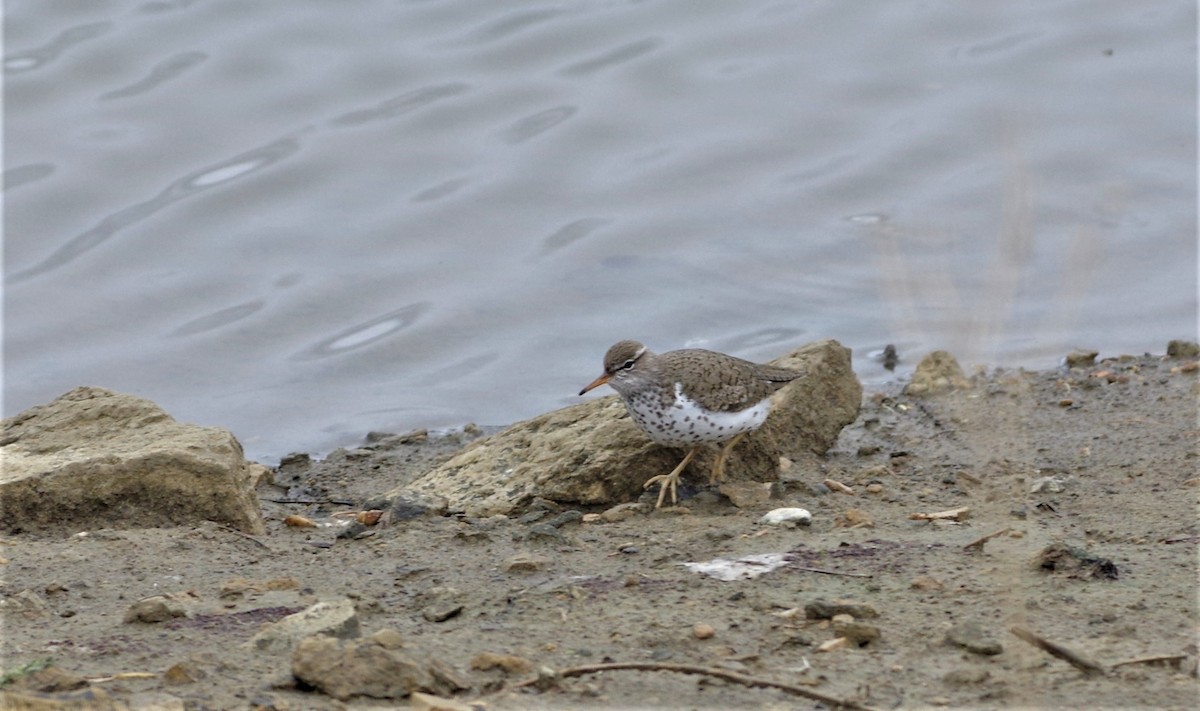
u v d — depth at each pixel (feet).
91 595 33.50
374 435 55.52
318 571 35.91
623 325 62.75
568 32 83.30
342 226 69.87
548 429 45.98
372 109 77.71
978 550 35.45
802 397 48.37
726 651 28.99
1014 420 47.85
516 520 41.27
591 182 72.38
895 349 59.41
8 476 40.24
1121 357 57.36
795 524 39.01
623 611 31.63
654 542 37.86
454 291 65.62
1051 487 42.73
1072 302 38.40
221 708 25.88
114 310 64.90
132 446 41.70
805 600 31.99
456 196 71.51
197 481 40.57
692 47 82.12
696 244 67.82
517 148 74.69
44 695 25.86
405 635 30.35
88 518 40.06
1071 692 26.37
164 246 68.69
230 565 36.37
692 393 41.55
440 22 84.58
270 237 69.26
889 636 29.63
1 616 31.60
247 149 74.69
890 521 39.65
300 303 65.10
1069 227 65.72
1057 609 30.81
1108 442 47.78
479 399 58.54
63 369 61.26
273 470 51.37
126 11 84.58
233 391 59.82
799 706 26.22
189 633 30.45
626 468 42.91
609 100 78.02
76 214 70.79
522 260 67.36
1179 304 61.41
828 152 73.36
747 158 73.36
